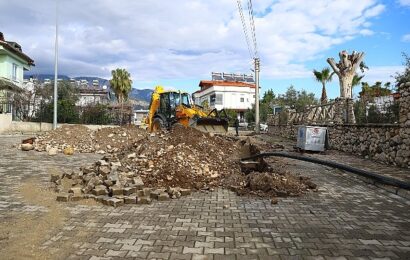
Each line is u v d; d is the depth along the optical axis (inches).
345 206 264.4
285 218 232.5
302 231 206.8
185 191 294.7
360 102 608.1
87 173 329.4
